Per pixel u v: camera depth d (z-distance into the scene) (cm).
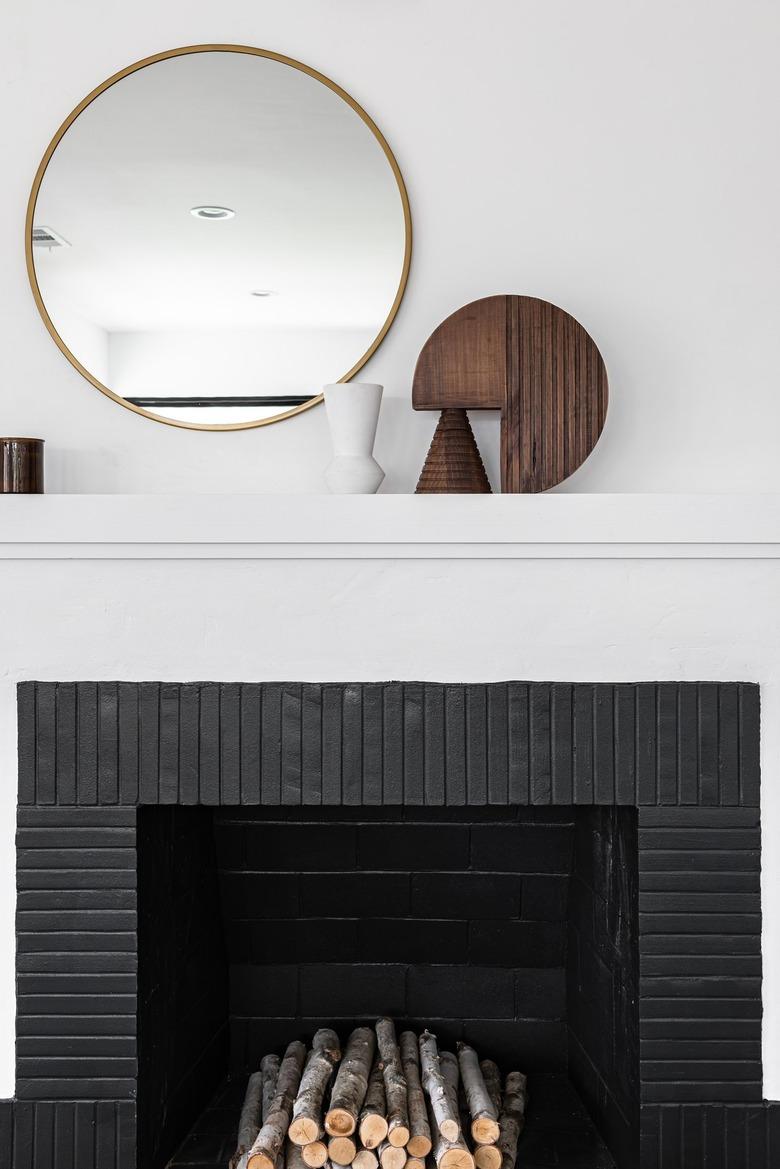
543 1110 245
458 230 223
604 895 232
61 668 209
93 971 207
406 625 208
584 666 208
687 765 208
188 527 204
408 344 224
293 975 266
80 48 223
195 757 208
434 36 222
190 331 224
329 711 208
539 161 222
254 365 224
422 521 204
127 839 208
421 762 208
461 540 204
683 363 223
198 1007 245
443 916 262
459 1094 242
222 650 209
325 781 208
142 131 223
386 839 257
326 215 223
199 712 208
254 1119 231
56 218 223
